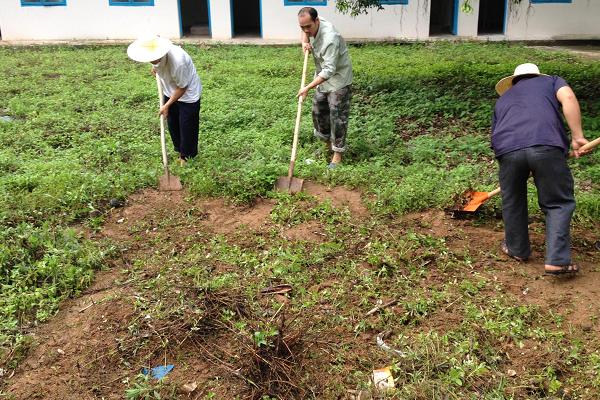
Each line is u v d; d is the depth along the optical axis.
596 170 6.46
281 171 6.39
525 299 4.23
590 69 12.34
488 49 15.73
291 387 3.40
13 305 4.09
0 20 17.50
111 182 6.19
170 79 6.32
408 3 17.25
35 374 3.57
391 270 4.59
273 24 17.55
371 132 7.93
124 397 3.38
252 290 4.29
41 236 4.93
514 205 4.56
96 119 8.80
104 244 5.00
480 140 7.73
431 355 3.58
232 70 12.64
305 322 3.93
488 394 3.29
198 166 6.66
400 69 12.59
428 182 6.09
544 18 17.31
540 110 4.36
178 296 4.16
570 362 3.54
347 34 17.55
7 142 7.75
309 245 5.00
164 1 17.42
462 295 4.26
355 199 5.96
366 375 3.50
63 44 16.83
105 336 3.87
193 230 5.34
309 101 9.82
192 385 3.44
